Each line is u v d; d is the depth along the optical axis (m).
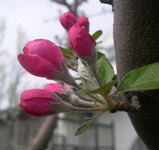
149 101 0.09
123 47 0.10
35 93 0.10
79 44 0.10
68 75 0.10
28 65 0.10
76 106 0.10
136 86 0.09
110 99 0.09
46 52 0.10
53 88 0.11
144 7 0.09
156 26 0.09
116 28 0.10
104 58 0.11
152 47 0.09
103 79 0.10
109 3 0.11
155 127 0.10
